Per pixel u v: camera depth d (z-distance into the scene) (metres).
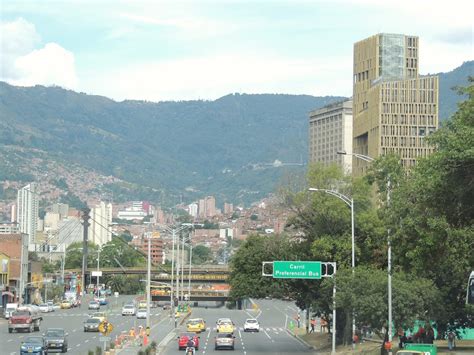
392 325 67.50
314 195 80.38
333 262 76.06
